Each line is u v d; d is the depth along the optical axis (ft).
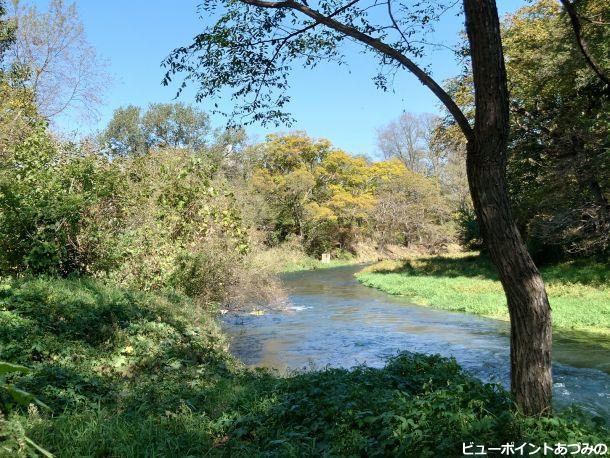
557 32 63.46
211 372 27.61
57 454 13.75
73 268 40.40
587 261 80.43
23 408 17.20
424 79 17.98
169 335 31.55
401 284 90.53
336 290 91.76
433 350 40.75
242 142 183.83
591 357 36.76
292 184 167.94
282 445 15.99
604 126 62.13
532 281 17.07
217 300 51.26
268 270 60.85
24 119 53.78
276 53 22.89
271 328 51.90
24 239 37.17
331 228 183.62
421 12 21.31
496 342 43.06
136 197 48.52
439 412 16.81
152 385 23.16
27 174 39.70
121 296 35.24
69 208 37.81
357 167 195.83
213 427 18.29
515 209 82.89
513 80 71.15
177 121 179.01
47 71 69.51
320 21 18.83
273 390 21.86
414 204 188.55
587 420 18.53
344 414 17.53
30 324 25.45
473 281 85.35
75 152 44.68
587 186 68.80
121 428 16.38
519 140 77.82
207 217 51.65
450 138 84.58
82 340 26.43
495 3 16.66
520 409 17.11
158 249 45.68
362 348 42.01
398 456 14.66
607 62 53.42
